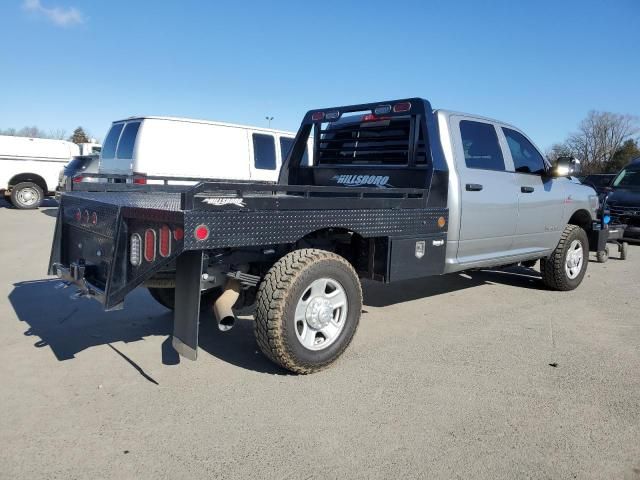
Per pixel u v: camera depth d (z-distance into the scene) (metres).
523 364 4.38
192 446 3.03
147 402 3.56
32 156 18.41
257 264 4.36
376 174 5.74
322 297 4.04
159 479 2.72
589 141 65.88
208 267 4.03
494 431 3.26
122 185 5.43
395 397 3.70
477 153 5.75
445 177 5.20
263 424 3.29
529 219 6.32
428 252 4.98
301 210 3.93
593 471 2.87
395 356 4.51
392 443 3.10
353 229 4.30
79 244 4.41
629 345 4.90
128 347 4.61
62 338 4.82
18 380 3.88
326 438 3.14
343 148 6.23
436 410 3.52
